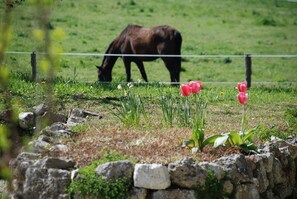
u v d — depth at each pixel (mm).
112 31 37719
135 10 42719
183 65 33469
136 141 11820
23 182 10523
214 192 10250
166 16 42281
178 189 10094
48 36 7707
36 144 11320
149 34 25438
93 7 42250
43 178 10242
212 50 36219
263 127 13195
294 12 46281
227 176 10508
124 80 26219
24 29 31453
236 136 11492
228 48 36812
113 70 31344
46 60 7910
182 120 13219
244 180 10703
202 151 11312
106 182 10008
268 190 11352
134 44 25766
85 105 16484
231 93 19484
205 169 10328
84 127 12969
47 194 10148
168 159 10656
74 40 35250
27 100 15828
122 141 11852
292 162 12203
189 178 10125
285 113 15703
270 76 32531
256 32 40688
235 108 16953
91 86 19453
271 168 11422
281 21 43750
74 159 10820
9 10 7449
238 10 45500
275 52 36656
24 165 10539
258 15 44781
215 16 43500
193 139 11406
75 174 10156
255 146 11570
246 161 10883
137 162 10562
